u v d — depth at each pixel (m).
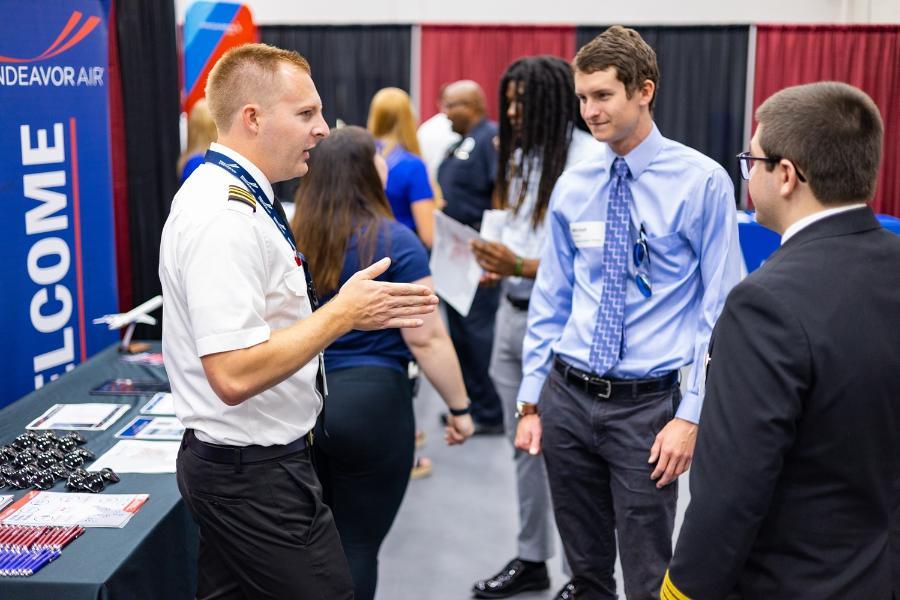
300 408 1.62
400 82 6.91
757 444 1.19
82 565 1.60
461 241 2.79
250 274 1.47
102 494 1.90
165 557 1.81
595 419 2.07
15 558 1.60
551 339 2.23
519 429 2.27
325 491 2.25
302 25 6.90
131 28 3.62
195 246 1.44
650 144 2.01
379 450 2.15
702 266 1.99
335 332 1.49
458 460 4.02
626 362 2.04
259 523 1.58
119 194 3.72
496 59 6.80
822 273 1.22
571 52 6.73
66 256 2.93
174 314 1.55
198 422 1.56
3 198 2.63
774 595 1.27
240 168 1.55
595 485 2.19
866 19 4.46
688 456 1.94
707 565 1.25
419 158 3.79
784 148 1.27
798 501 1.25
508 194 2.68
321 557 1.63
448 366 2.25
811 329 1.19
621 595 2.79
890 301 1.22
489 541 3.22
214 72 1.56
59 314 2.91
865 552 1.24
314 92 1.58
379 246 2.14
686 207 1.97
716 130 6.18
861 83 3.98
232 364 1.42
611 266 2.05
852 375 1.19
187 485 1.61
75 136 2.94
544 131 2.56
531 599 2.82
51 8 2.79
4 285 2.65
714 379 1.26
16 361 2.72
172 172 3.85
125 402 2.50
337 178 2.16
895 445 1.24
